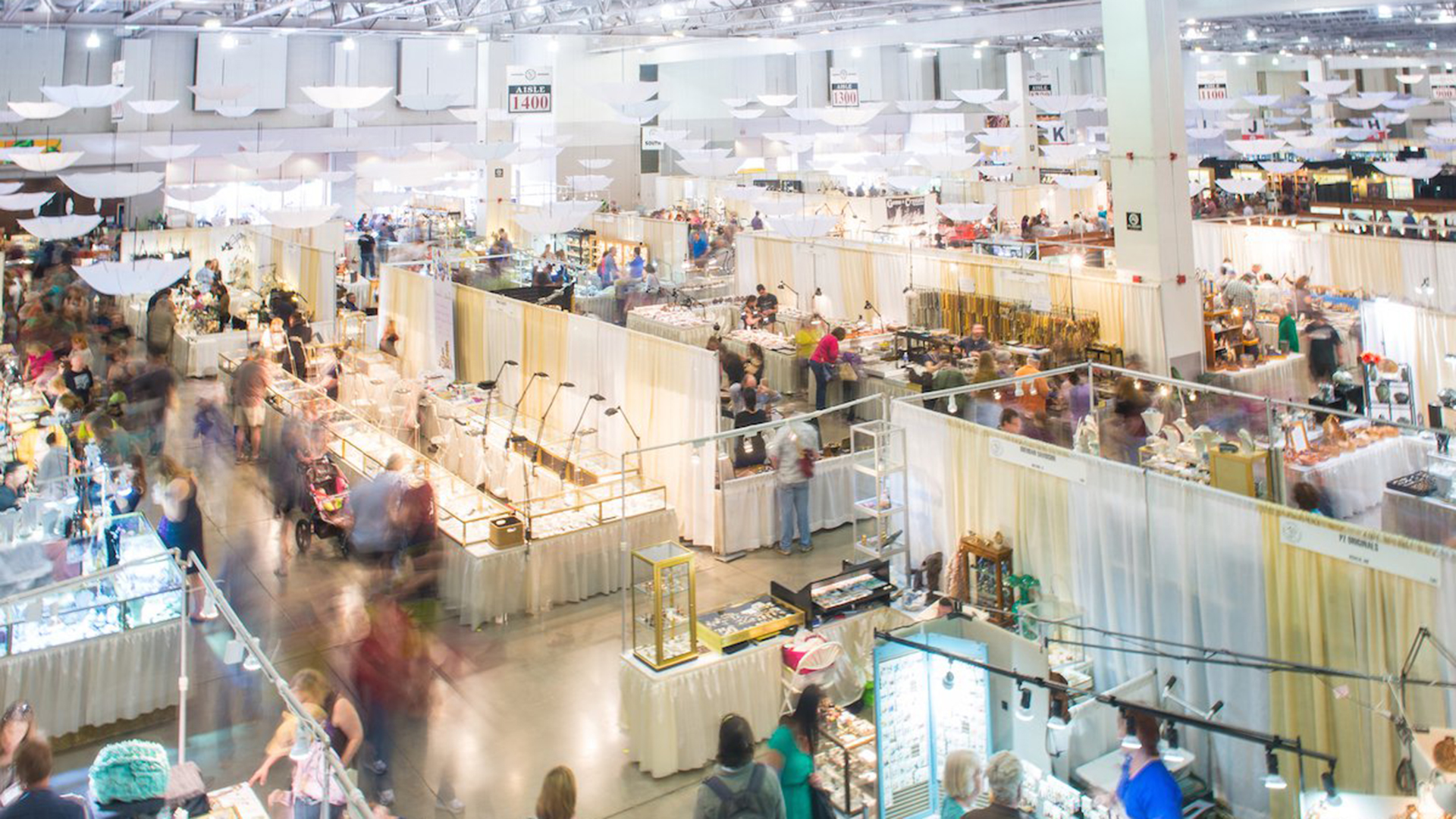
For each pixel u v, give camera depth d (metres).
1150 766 5.61
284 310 16.41
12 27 22.92
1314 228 19.83
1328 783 5.42
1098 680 6.97
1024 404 11.84
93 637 7.18
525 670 8.13
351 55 27.95
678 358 10.38
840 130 29.14
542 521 9.41
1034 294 14.34
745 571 9.79
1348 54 43.72
